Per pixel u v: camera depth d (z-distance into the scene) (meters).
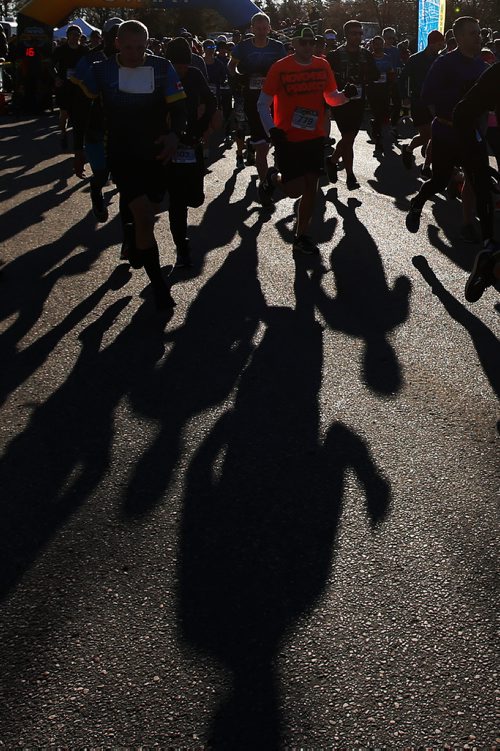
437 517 3.29
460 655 2.54
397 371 4.73
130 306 5.94
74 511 3.38
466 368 4.75
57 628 2.69
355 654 2.55
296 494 3.48
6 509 3.41
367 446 3.87
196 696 2.40
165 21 57.38
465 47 7.21
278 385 4.58
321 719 2.32
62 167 12.70
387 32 16.34
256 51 9.59
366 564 3.00
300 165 7.15
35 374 4.79
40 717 2.34
